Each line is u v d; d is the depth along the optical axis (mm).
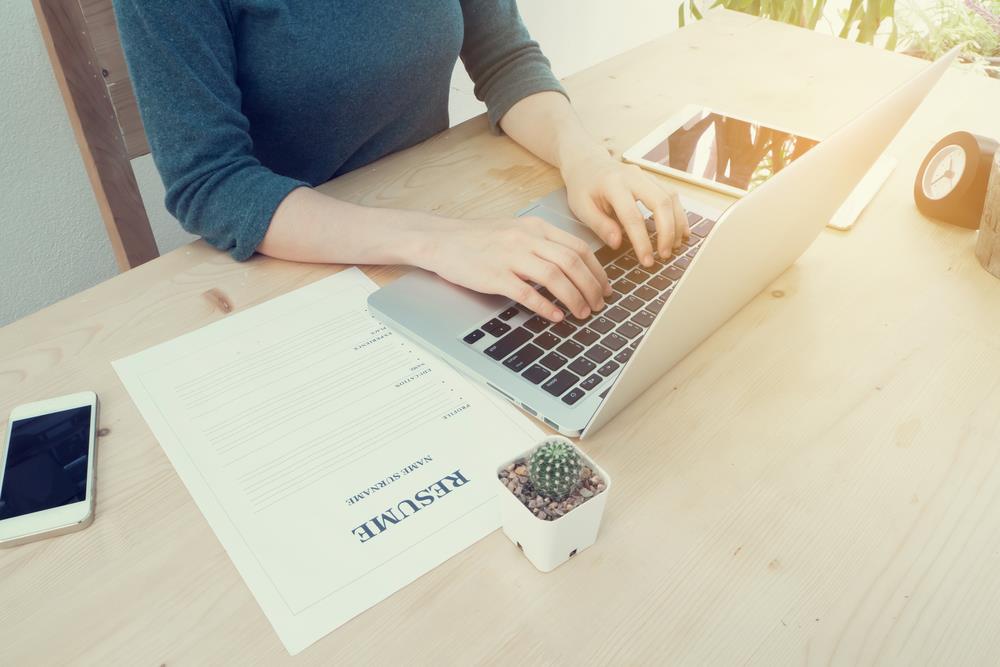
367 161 1055
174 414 568
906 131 899
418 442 542
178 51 734
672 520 490
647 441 542
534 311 638
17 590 450
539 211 792
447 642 423
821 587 452
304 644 421
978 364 608
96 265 1540
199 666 412
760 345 625
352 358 618
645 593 448
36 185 1388
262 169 781
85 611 439
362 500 501
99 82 976
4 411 573
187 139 749
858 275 701
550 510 429
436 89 1048
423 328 631
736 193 798
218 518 491
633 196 740
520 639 425
